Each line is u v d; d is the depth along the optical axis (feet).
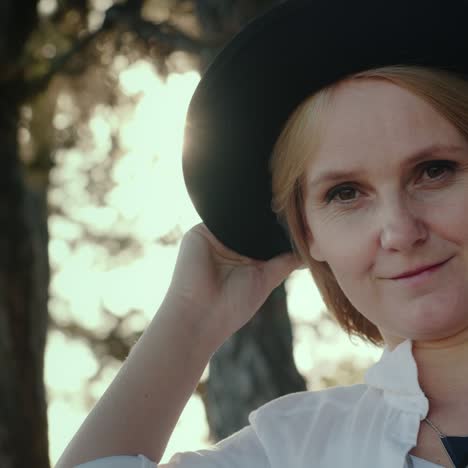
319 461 6.68
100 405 7.09
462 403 6.40
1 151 21.03
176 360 7.31
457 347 6.44
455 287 6.12
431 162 6.19
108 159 22.58
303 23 6.52
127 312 27.04
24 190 21.53
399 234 6.09
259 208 7.48
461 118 6.19
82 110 20.99
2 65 20.21
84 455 6.87
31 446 20.53
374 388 6.87
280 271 7.75
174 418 7.21
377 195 6.30
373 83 6.31
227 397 15.89
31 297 21.26
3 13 20.38
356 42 6.44
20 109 20.94
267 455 6.91
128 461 6.81
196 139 7.24
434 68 6.41
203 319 7.50
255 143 7.18
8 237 21.11
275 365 15.84
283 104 6.82
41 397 21.09
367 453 6.47
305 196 6.79
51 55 20.65
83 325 27.61
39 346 21.38
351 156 6.30
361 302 6.48
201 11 16.69
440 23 6.41
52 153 21.94
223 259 7.72
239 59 6.79
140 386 7.15
